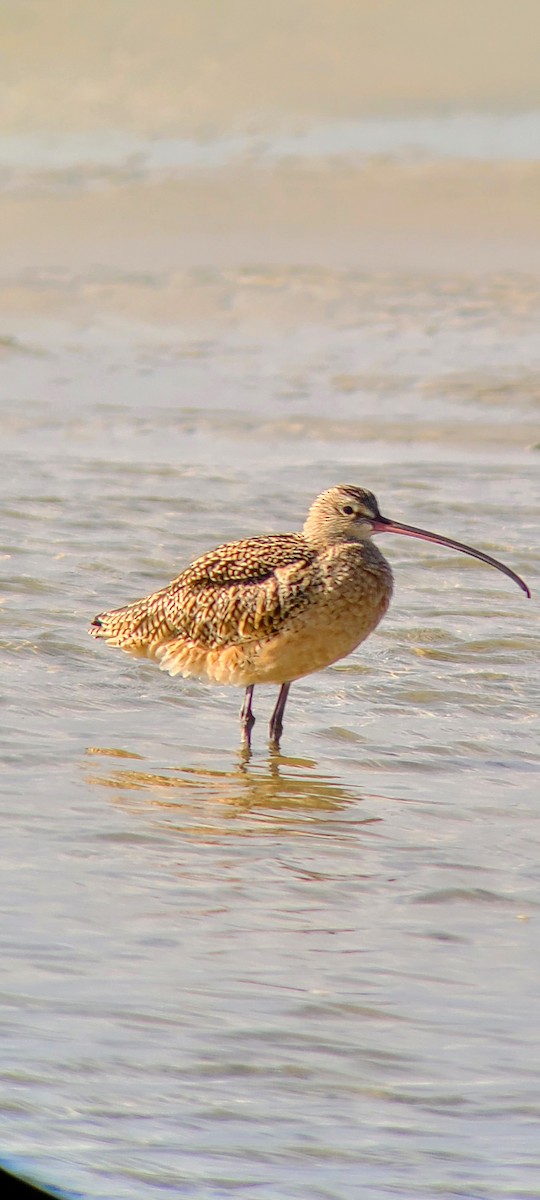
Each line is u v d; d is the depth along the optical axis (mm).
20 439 23188
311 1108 6914
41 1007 7727
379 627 15281
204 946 8617
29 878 9547
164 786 11484
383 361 27516
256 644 12883
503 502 19812
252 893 9453
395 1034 7621
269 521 18766
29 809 10852
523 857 10172
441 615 15672
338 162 45000
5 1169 6273
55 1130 6609
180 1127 6707
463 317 30359
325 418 24297
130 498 19703
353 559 12992
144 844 10258
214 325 30406
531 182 41844
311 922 9023
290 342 29078
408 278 33438
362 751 12453
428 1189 6316
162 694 13758
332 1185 6328
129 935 8719
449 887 9625
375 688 13891
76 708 13242
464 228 37938
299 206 40125
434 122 51000
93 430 23797
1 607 15406
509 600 16172
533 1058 7410
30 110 52406
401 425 23875
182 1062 7250
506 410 24594
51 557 17125
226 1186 6270
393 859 10117
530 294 31969
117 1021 7613
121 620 13758
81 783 11461
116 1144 6543
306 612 12805
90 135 49656
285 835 10516
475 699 13602
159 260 35250
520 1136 6738
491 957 8578
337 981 8203
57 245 36750
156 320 30766
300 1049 7430
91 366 27656
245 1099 6957
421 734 12844
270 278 33406
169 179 43156
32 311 31359
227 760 12211
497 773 11961
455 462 21969
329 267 34406
